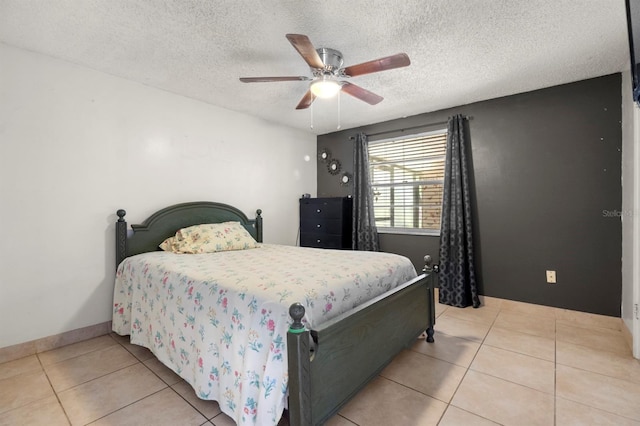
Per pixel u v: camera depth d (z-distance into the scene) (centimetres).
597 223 280
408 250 399
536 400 172
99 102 268
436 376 198
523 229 318
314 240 442
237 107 365
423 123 385
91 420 160
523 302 318
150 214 302
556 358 219
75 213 254
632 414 159
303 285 165
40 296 237
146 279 230
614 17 194
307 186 480
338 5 183
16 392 184
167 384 193
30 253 233
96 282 266
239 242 316
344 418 159
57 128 246
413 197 405
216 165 359
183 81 291
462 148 344
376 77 280
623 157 263
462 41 222
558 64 256
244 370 142
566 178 295
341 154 468
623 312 260
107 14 191
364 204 423
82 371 208
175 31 210
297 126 449
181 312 190
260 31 210
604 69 265
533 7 185
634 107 218
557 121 299
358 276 193
